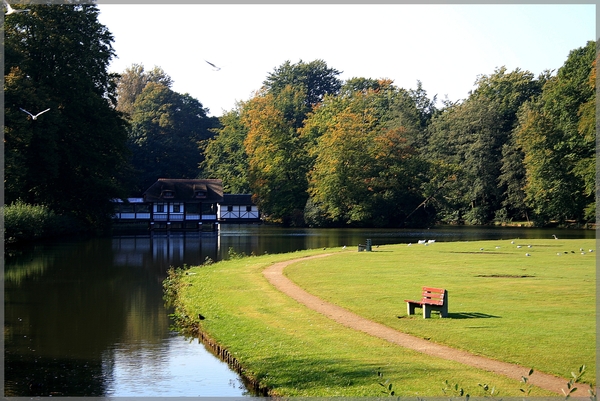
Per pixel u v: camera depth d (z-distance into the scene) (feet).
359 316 75.66
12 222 169.99
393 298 86.12
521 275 107.34
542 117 266.16
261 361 60.75
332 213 307.78
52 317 86.63
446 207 309.42
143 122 382.01
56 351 69.72
